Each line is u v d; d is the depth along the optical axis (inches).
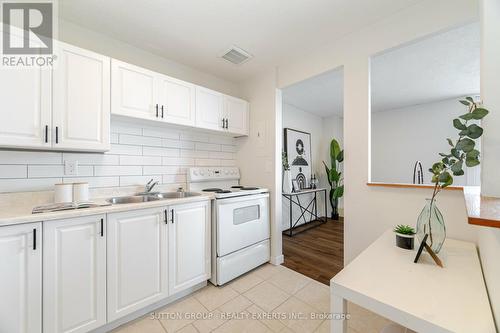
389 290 29.7
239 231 85.2
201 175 97.5
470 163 32.9
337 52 78.7
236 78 111.3
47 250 47.3
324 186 191.2
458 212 53.6
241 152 114.1
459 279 32.5
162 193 85.7
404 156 172.6
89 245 52.7
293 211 159.8
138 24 70.5
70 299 50.0
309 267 94.0
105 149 64.7
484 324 23.2
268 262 98.8
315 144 186.4
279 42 81.0
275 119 99.1
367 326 57.6
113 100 66.5
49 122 55.6
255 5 62.3
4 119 49.9
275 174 98.8
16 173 59.4
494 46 29.5
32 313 45.5
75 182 67.7
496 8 29.6
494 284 24.9
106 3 61.1
